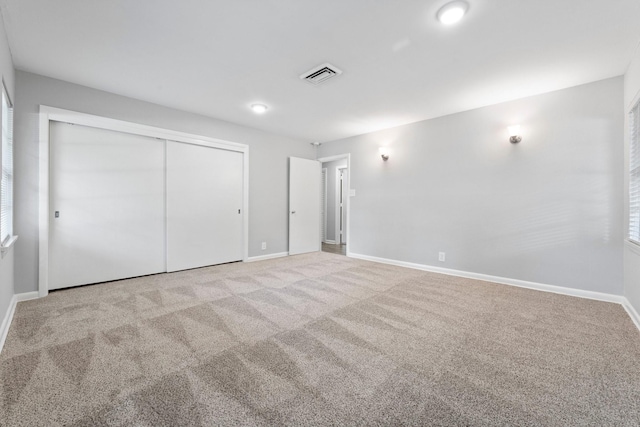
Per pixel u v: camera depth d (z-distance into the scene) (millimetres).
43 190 2777
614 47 2225
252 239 4672
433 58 2426
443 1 1751
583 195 2861
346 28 2029
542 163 3098
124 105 3305
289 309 2479
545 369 1595
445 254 3861
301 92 3164
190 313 2373
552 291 3025
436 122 3977
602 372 1565
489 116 3477
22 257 2682
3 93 2123
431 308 2521
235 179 4449
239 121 4270
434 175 3990
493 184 3441
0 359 1650
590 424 1189
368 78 2807
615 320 2277
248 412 1244
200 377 1496
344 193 7039
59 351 1746
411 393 1382
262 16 1901
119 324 2146
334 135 5070
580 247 2879
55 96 2854
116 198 3328
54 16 1906
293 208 5242
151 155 3596
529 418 1222
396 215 4426
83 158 3096
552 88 2980
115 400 1314
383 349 1803
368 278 3553
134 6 1807
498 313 2414
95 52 2369
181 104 3566
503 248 3365
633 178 2469
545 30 2020
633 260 2379
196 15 1896
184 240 3912
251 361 1654
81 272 3105
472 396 1364
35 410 1247
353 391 1394
